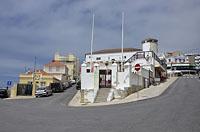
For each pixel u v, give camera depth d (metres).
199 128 11.84
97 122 14.33
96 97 33.19
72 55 113.44
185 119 14.32
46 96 48.53
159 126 12.53
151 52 57.69
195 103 21.89
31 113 19.89
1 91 49.81
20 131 11.90
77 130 12.02
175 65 125.44
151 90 38.62
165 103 22.83
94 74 35.19
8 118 16.78
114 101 30.27
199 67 125.94
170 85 48.66
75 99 37.47
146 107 20.77
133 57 56.94
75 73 112.81
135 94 34.19
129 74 34.31
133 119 15.01
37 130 12.13
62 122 14.62
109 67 36.38
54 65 92.06
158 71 62.78
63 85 60.66
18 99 43.50
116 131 11.59
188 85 47.94
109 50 92.06
